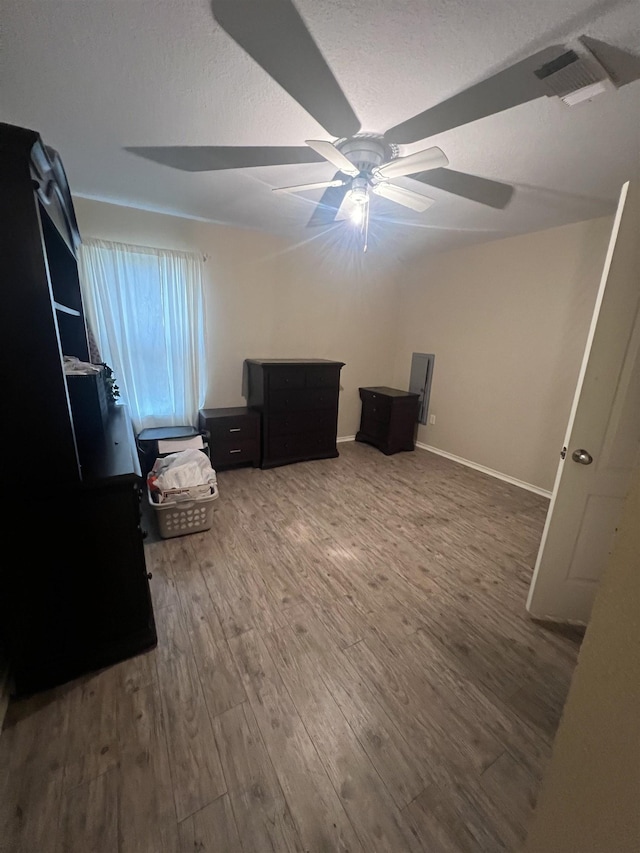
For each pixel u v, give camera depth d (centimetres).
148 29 112
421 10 104
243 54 123
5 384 111
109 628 143
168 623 167
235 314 356
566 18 104
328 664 148
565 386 307
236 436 343
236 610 176
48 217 135
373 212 284
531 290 323
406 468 378
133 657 148
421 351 438
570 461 159
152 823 98
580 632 169
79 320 214
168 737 119
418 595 190
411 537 247
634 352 142
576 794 56
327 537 243
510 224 297
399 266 448
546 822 62
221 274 339
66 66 129
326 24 109
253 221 318
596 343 147
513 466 348
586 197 233
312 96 144
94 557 135
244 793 105
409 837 97
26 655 130
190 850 93
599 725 52
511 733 124
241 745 117
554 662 153
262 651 153
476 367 377
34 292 108
